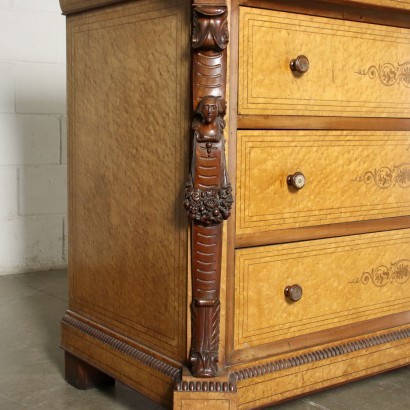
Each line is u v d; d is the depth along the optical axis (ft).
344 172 4.85
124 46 4.70
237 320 4.39
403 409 5.10
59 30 9.35
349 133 4.84
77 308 5.46
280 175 4.49
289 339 4.68
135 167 4.66
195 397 4.11
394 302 5.32
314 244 4.75
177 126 4.27
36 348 6.44
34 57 9.19
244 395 4.40
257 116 4.32
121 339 4.89
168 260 4.42
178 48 4.22
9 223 9.20
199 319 4.15
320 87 4.63
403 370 5.92
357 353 5.04
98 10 4.95
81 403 5.23
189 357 4.28
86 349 5.24
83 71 5.17
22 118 9.16
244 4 4.17
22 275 9.23
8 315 7.45
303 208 4.64
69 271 5.53
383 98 5.02
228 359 4.37
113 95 4.84
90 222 5.20
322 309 4.85
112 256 4.97
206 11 3.90
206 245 4.09
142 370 4.63
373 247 5.12
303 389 4.72
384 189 5.12
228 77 4.14
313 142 4.64
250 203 4.36
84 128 5.20
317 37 4.57
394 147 5.14
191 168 4.04
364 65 4.87
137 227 4.68
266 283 4.51
